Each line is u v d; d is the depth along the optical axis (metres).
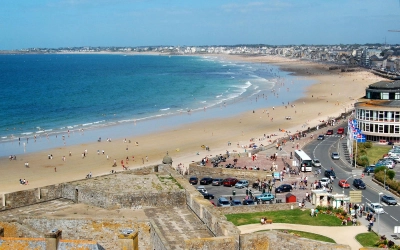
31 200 55.97
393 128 163.62
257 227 81.56
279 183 117.12
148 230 47.47
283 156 148.88
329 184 114.25
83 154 167.50
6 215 50.62
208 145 177.88
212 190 113.12
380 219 88.06
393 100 169.50
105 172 142.25
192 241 39.47
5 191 121.69
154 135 198.75
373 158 142.00
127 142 186.12
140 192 54.16
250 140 184.00
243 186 115.06
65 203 56.12
